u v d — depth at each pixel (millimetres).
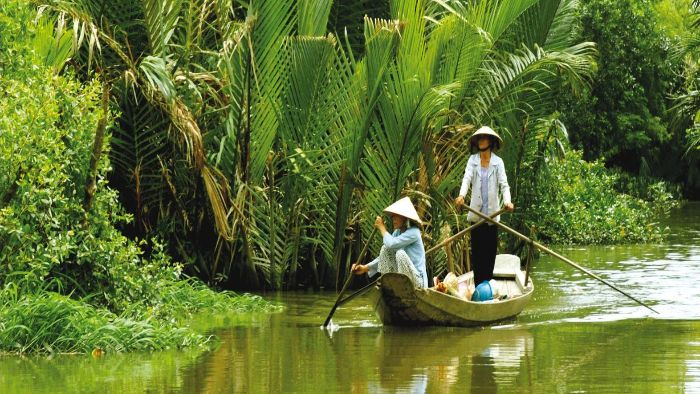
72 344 9750
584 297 13984
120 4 13484
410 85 14000
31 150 10336
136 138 13898
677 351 9859
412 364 9305
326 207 14914
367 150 14625
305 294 14578
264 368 9094
